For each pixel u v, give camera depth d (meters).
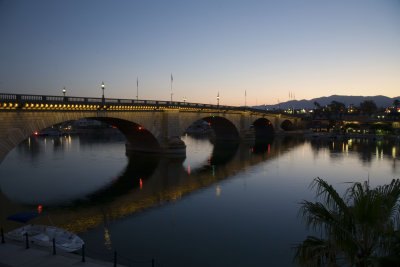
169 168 63.28
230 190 45.72
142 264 22.70
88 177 53.97
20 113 42.75
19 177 53.38
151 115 72.94
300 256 10.12
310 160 76.31
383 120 192.62
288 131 188.25
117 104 60.38
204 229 30.27
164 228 30.34
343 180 53.44
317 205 10.21
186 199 40.78
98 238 27.47
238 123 127.44
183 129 87.12
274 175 57.28
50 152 88.62
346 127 186.00
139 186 47.75
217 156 82.88
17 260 18.48
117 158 75.75
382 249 9.26
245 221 32.62
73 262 18.41
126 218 33.06
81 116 53.66
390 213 9.52
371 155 86.12
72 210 35.50
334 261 9.51
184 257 24.19
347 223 9.71
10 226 29.05
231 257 24.36
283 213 35.38
